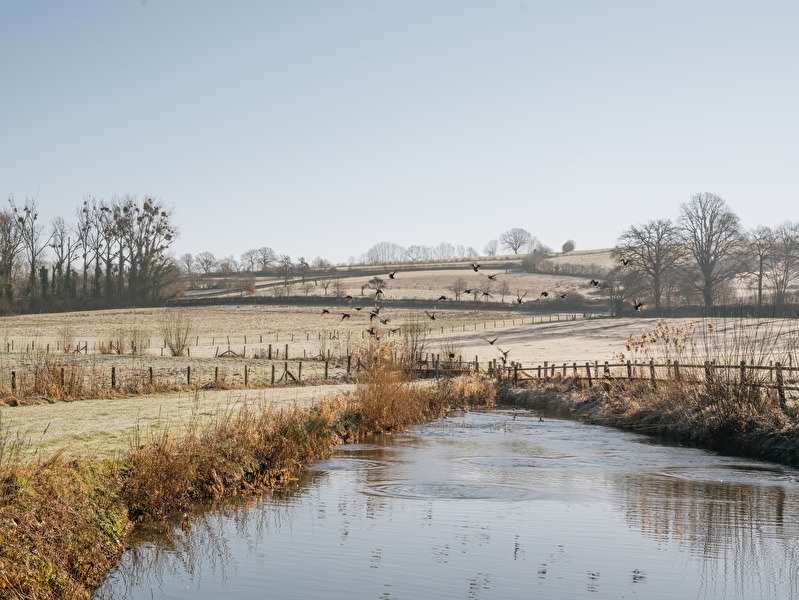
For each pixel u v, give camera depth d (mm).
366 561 12547
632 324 75875
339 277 130375
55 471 12055
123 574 11578
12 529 9641
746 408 24016
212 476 16203
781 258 89812
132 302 106438
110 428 19812
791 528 14727
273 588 11219
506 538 14000
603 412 32344
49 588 9562
